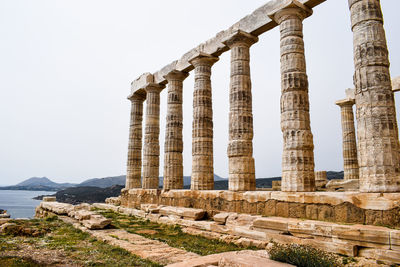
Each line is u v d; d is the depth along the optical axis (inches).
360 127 442.3
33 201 5885.8
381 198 394.3
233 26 728.3
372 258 344.8
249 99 669.3
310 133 539.5
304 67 564.7
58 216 780.6
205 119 775.7
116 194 3909.9
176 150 873.5
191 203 720.3
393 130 424.5
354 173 1019.3
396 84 949.8
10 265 324.8
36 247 425.4
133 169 1059.3
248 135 649.0
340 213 431.8
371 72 439.5
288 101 549.3
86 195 3946.9
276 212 522.0
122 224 689.0
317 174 1027.3
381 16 460.8
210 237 538.6
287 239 428.1
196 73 807.7
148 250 410.3
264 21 647.1
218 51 782.5
